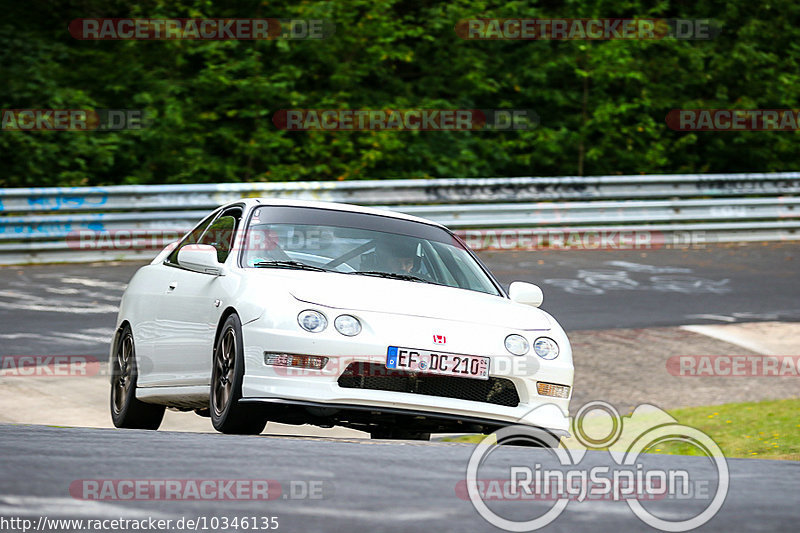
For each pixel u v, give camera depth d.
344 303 17.86
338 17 70.81
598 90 76.38
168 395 20.66
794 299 45.09
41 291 40.19
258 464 11.83
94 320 36.12
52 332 34.16
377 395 17.30
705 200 58.75
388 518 9.27
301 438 15.50
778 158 80.50
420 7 76.94
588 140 76.06
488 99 76.50
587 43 74.44
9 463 11.20
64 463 11.38
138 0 68.44
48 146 61.28
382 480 11.11
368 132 69.19
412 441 15.83
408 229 21.53
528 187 56.53
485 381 18.00
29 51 64.56
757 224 59.31
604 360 34.06
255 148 66.12
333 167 68.00
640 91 77.69
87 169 62.78
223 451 12.91
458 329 17.98
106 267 45.62
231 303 18.31
